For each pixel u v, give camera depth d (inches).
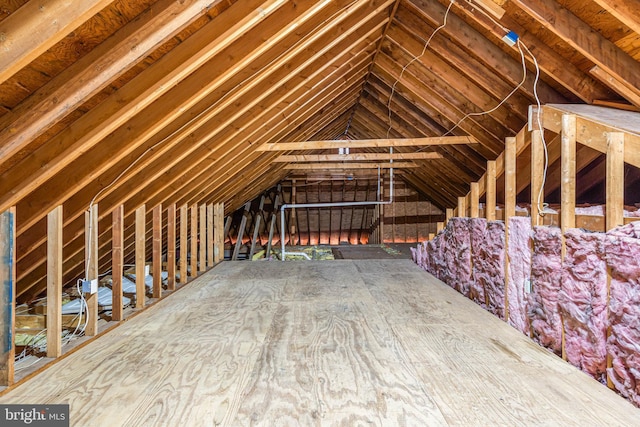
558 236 83.9
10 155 56.2
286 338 94.3
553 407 61.7
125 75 64.1
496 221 116.1
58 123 63.4
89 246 94.3
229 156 148.8
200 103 94.0
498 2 98.7
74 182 78.2
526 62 116.3
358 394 65.8
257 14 64.4
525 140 105.8
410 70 155.9
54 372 75.9
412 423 56.9
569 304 79.8
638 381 61.6
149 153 92.7
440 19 119.2
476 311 118.6
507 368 76.8
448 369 76.1
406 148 266.7
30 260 96.1
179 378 72.7
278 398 64.6
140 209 120.1
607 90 104.1
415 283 161.9
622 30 83.4
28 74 52.7
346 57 140.6
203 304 129.8
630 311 63.5
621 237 65.4
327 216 409.4
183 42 65.1
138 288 121.8
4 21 43.1
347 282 164.7
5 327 68.3
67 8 43.3
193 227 179.9
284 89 125.6
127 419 58.5
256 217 364.5
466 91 143.2
